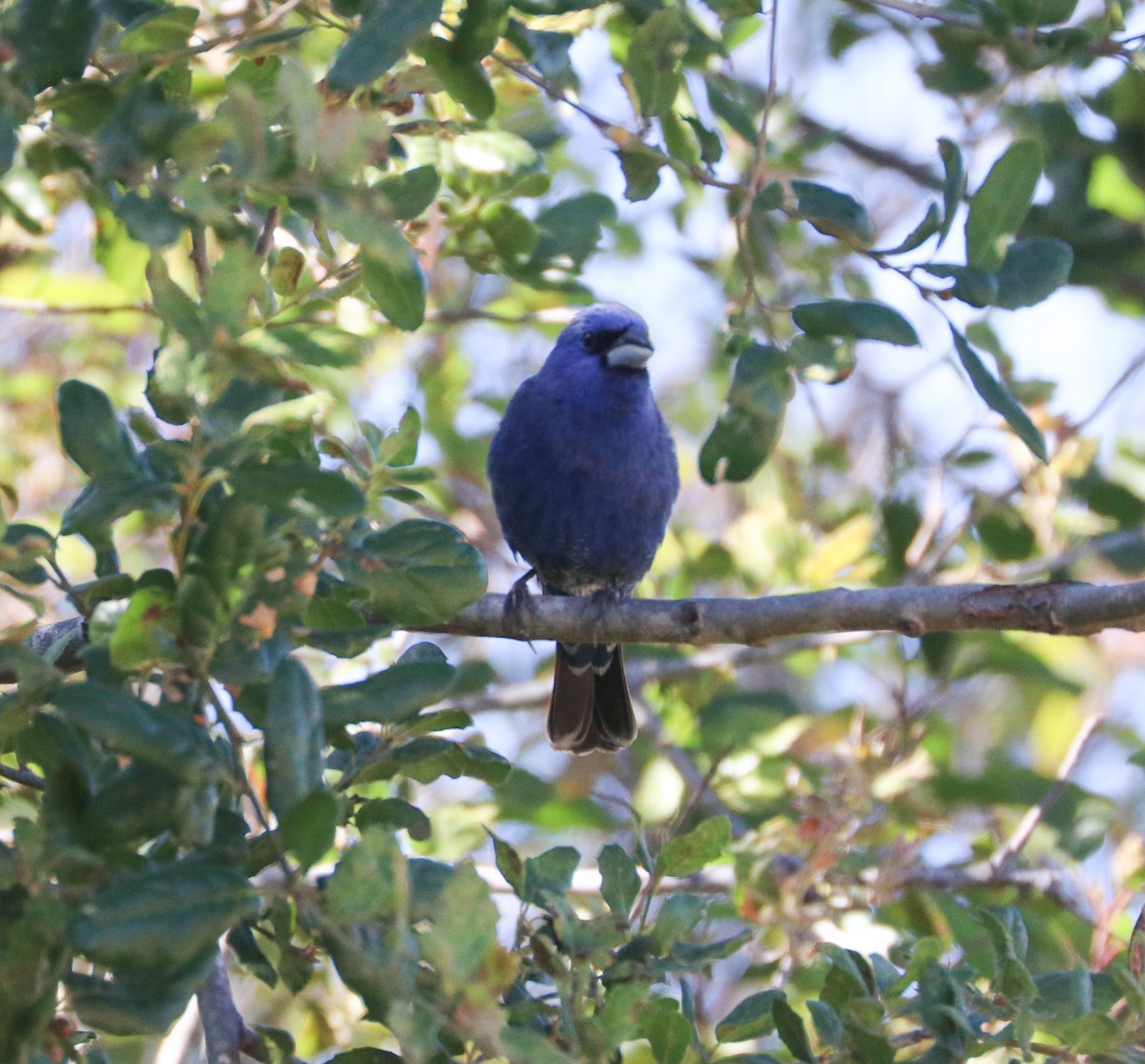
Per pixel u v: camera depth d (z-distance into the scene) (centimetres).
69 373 1498
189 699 562
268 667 582
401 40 652
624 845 1394
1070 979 730
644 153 837
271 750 543
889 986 741
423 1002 515
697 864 691
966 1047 679
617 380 1230
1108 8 879
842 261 1555
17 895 537
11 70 647
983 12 873
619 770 1582
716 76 1029
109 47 721
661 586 1459
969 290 775
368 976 529
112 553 677
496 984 518
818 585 1355
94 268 1446
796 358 808
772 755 1327
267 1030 708
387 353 1552
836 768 1188
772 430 830
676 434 1866
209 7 1030
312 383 971
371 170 838
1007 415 741
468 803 1266
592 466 1239
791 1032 697
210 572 549
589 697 1340
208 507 591
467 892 519
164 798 544
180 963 516
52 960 516
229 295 534
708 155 867
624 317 1245
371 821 679
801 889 998
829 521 1512
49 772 576
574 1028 607
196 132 544
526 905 666
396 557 630
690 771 1327
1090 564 1444
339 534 619
